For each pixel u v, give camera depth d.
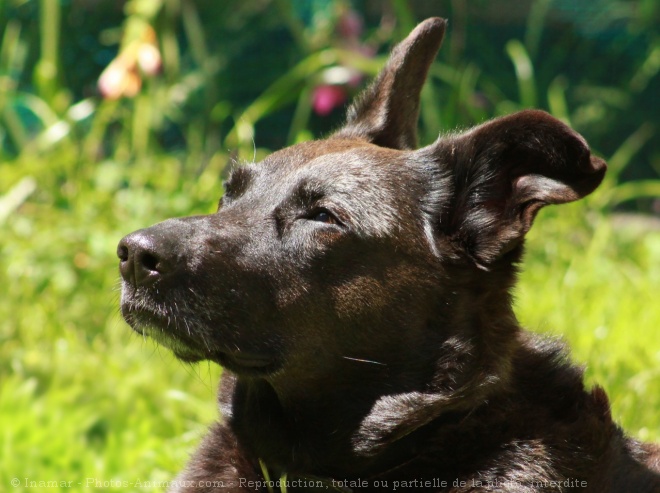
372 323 7.54
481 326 7.67
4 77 18.77
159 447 10.66
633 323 13.81
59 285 14.51
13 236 15.27
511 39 25.89
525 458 7.45
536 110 7.31
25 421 11.15
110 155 20.64
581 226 17.58
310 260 7.57
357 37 19.86
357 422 7.64
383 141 9.02
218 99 23.97
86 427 11.52
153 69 17.38
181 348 7.60
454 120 18.70
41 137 17.62
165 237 7.36
